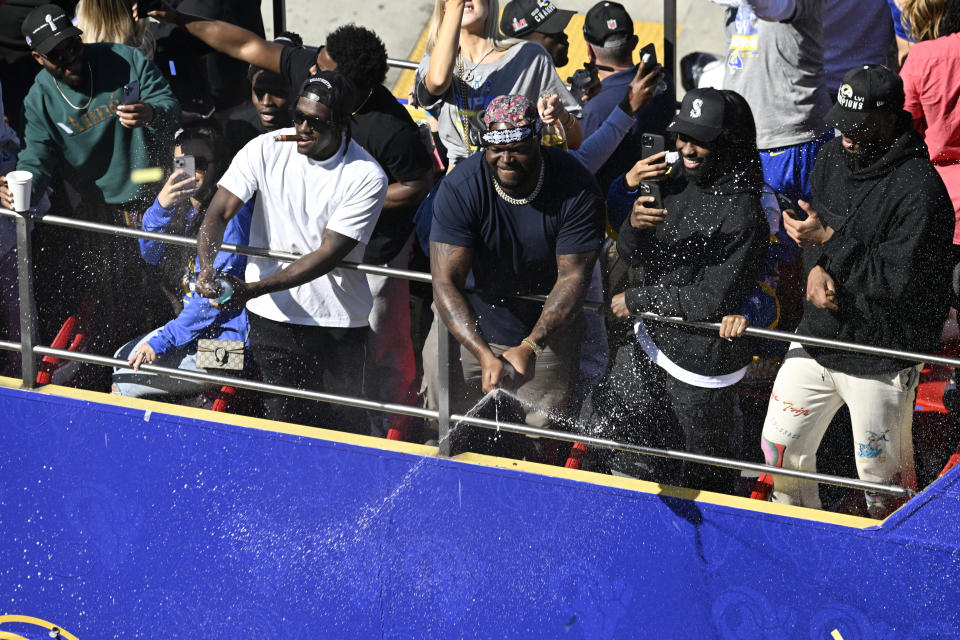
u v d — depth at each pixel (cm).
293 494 1391
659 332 1356
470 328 1252
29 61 1862
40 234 1730
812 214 1268
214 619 1460
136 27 1695
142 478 1429
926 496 1218
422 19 3128
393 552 1384
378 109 1500
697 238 1267
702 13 2839
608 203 1391
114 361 1420
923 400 1578
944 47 1437
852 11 1772
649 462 1425
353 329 1446
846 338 1290
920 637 1253
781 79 1645
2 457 1462
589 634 1355
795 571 1275
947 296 1269
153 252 1620
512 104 1191
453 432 1349
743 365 1348
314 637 1434
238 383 1384
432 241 1299
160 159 1684
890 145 1231
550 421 1431
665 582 1317
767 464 1361
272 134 1385
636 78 1534
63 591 1495
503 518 1342
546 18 1775
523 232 1282
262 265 1435
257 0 2134
